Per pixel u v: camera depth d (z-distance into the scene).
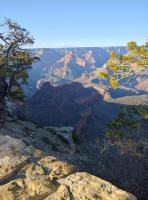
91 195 9.77
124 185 18.55
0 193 9.58
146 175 20.36
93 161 21.34
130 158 22.47
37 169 10.66
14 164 10.76
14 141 12.11
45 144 42.66
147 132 28.50
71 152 42.22
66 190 9.87
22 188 9.82
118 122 29.66
